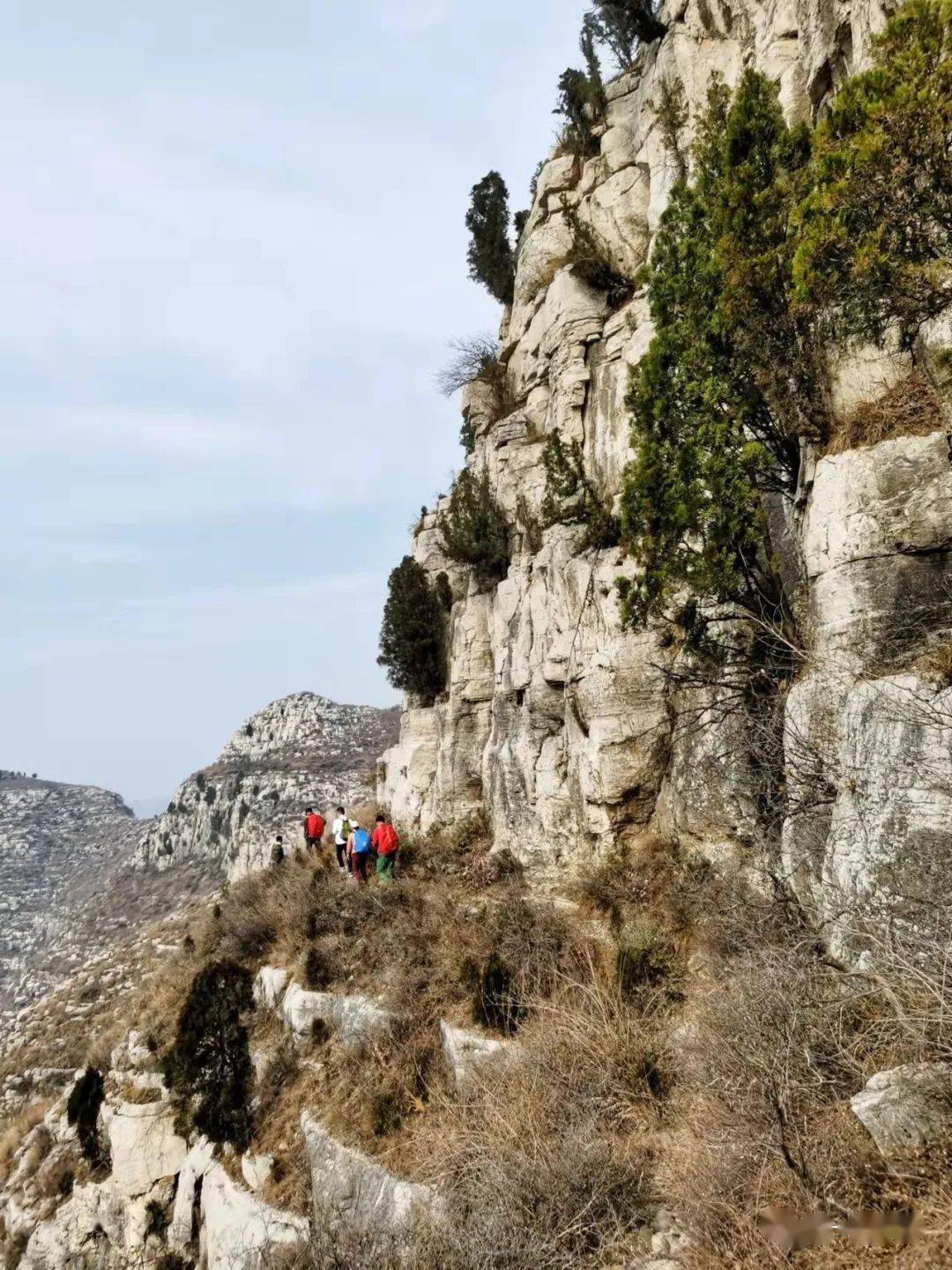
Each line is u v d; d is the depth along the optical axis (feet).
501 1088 26.89
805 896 23.86
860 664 22.66
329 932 47.60
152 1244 43.29
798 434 26.53
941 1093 14.94
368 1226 24.89
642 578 32.35
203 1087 42.75
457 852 53.26
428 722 65.46
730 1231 16.11
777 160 27.63
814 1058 18.22
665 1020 26.81
